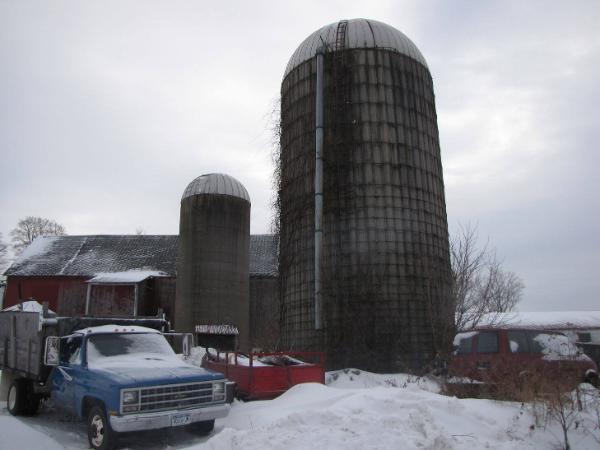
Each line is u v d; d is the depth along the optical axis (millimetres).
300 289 19875
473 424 7836
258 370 11750
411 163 19953
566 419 7770
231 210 33562
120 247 44406
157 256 42719
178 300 32969
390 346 18219
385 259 18828
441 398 8523
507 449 6914
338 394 9984
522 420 7988
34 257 43438
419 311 18766
